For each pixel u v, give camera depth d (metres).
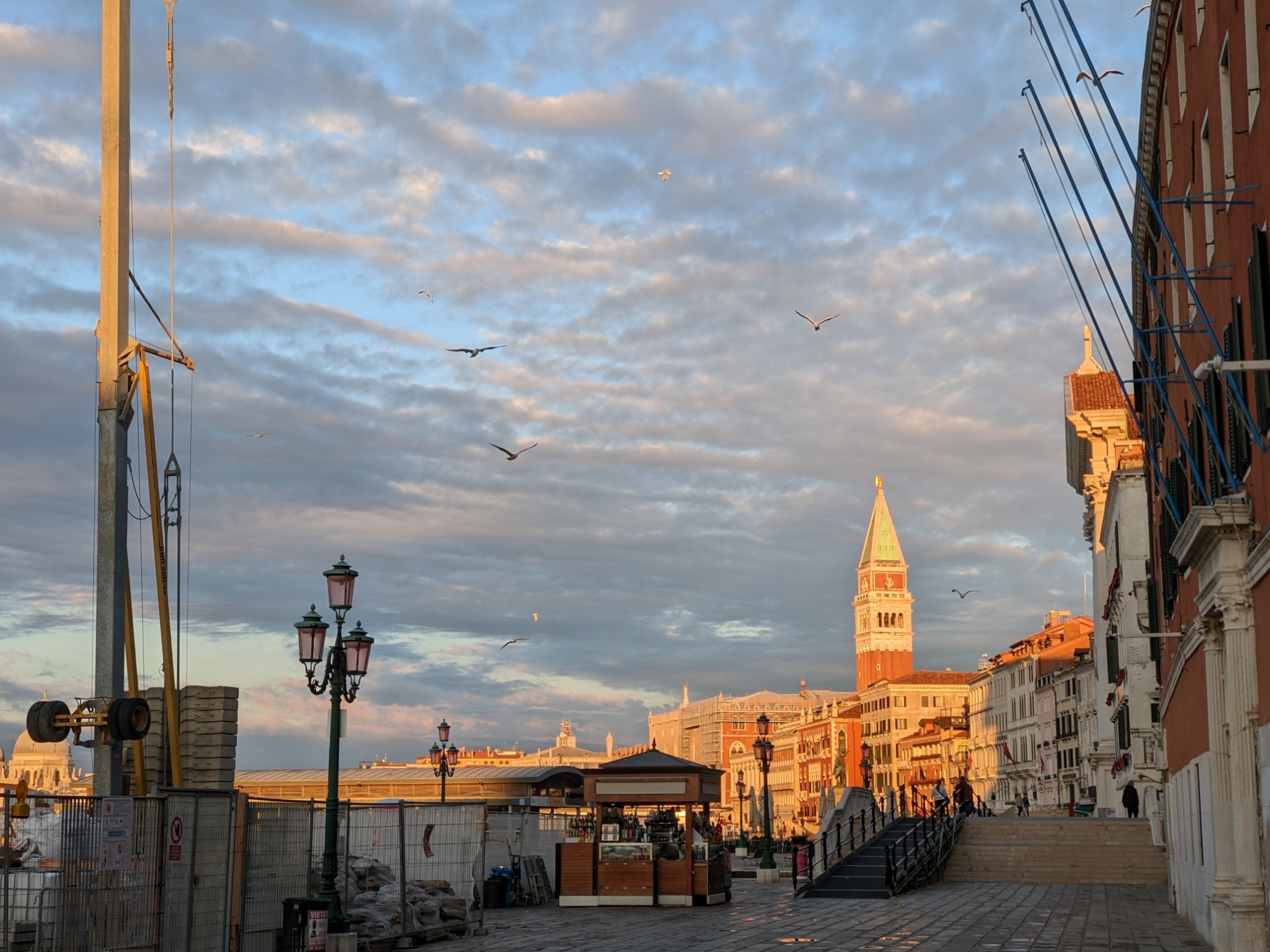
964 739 155.75
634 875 36.19
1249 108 18.55
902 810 56.28
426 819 29.33
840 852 43.47
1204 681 25.52
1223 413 21.39
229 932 20.91
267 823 22.75
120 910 17.58
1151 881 45.88
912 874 41.94
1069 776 113.38
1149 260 35.50
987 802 145.38
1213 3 21.92
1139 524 61.22
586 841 36.94
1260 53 17.61
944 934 27.19
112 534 18.56
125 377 18.94
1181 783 31.56
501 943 26.05
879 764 188.12
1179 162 27.66
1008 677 137.25
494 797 62.72
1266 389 17.33
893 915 32.12
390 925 25.23
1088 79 19.17
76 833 16.84
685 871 36.00
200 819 19.97
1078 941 25.69
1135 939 25.89
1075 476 81.56
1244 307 19.50
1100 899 37.84
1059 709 117.00
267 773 70.56
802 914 32.81
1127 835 50.34
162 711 28.80
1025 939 26.09
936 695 184.12
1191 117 25.33
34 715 17.84
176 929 18.89
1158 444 36.81
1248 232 18.73
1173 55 27.72
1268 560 17.70
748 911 34.09
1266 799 18.66
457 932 27.75
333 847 23.58
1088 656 108.31
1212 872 24.47
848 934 27.16
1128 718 60.62
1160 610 38.50
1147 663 58.78
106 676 18.22
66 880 16.62
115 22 19.41
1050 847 47.47
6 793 15.91
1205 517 19.78
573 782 64.19
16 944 16.00
